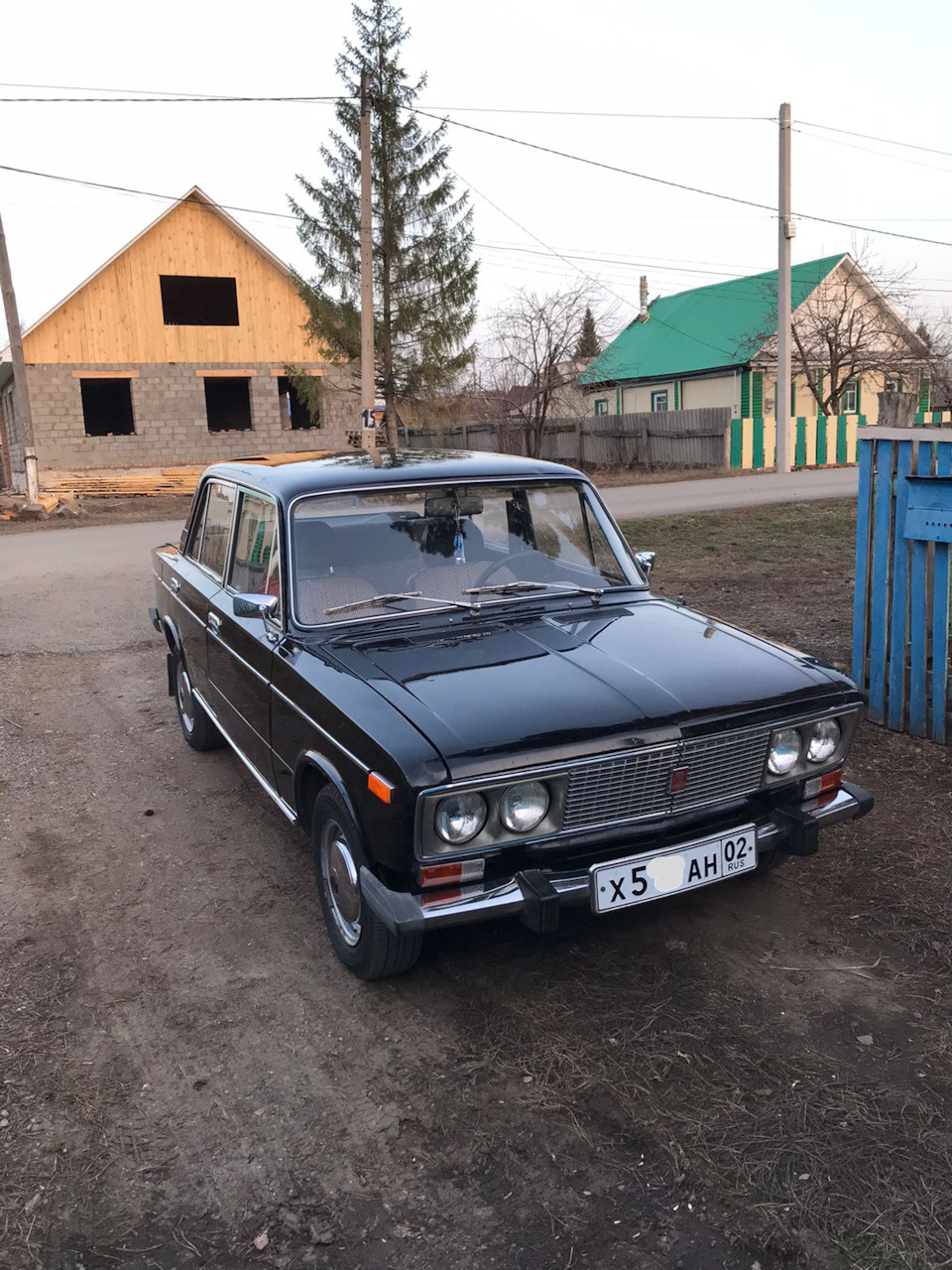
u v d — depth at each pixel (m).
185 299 35.34
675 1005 3.23
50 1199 2.53
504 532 4.20
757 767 3.32
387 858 2.95
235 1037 3.17
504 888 2.96
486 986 3.38
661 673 3.37
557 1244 2.35
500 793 2.89
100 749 6.01
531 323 33.66
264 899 4.09
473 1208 2.46
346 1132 2.74
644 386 38.06
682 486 22.11
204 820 4.91
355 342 28.33
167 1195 2.54
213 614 4.74
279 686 3.75
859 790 3.59
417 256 28.23
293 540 3.88
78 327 29.77
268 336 31.89
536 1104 2.81
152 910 4.02
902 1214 2.39
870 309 32.12
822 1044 3.02
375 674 3.35
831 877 4.04
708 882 3.20
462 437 38.25
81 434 30.17
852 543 12.10
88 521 20.69
